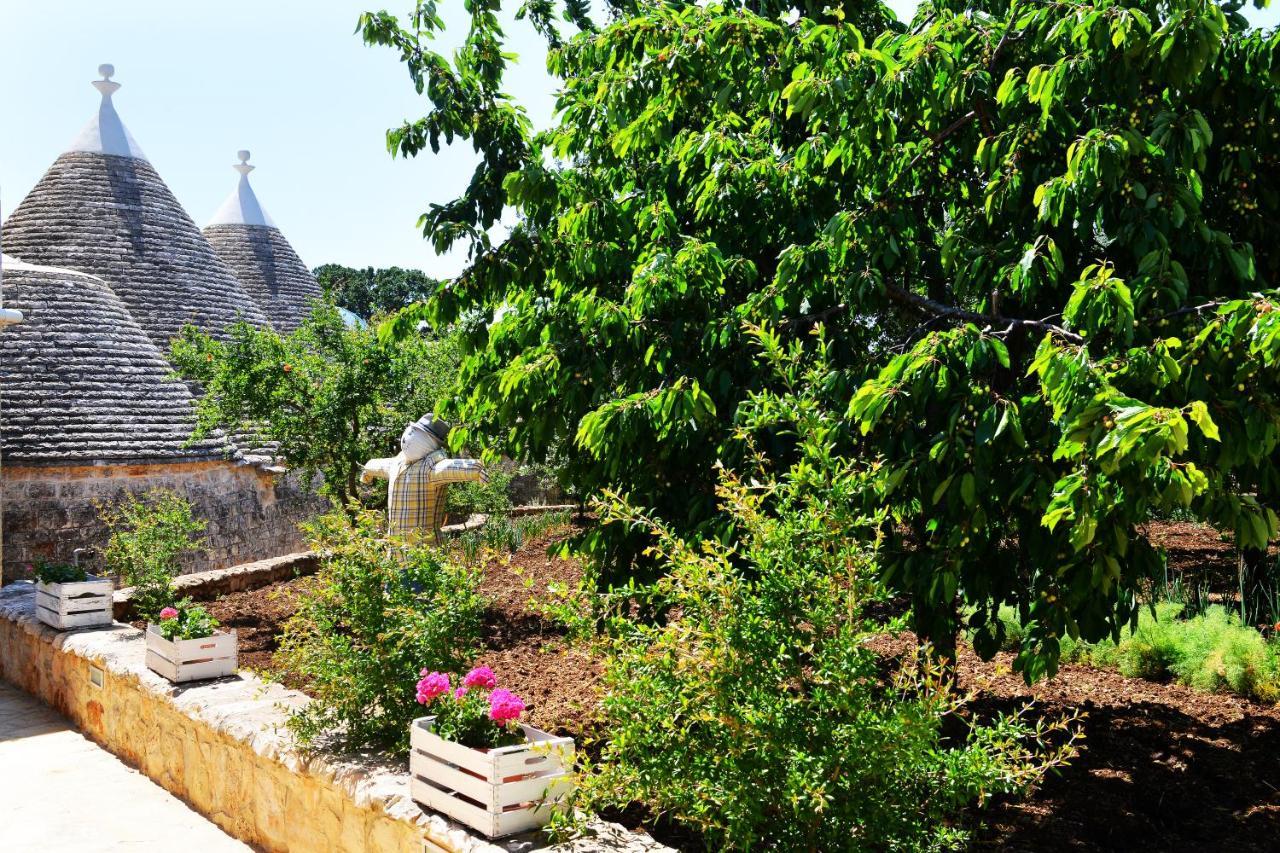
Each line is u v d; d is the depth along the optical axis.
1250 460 3.81
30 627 8.57
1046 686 6.77
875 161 4.75
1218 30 3.46
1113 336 3.90
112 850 5.44
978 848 4.33
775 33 4.55
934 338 3.89
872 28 5.84
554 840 3.88
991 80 4.44
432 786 4.27
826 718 3.30
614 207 5.38
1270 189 4.44
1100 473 3.30
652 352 5.01
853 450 4.70
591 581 4.10
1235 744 5.64
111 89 25.45
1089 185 3.70
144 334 20.48
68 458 17.56
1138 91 3.82
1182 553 12.09
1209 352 3.56
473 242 5.88
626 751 3.63
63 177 24.16
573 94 5.88
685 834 4.40
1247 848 4.38
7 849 5.45
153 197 24.95
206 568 19.12
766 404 3.74
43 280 19.19
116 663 7.10
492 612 9.85
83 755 7.10
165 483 18.81
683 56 4.66
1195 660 6.86
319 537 5.62
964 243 4.62
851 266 4.82
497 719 4.16
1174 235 4.03
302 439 12.20
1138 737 5.77
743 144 5.10
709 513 4.96
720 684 3.35
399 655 5.06
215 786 5.84
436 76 6.04
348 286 65.38
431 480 7.53
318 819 4.88
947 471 4.07
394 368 12.16
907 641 7.50
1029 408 3.95
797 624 3.43
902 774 3.33
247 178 33.78
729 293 5.39
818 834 3.34
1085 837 4.47
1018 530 4.41
